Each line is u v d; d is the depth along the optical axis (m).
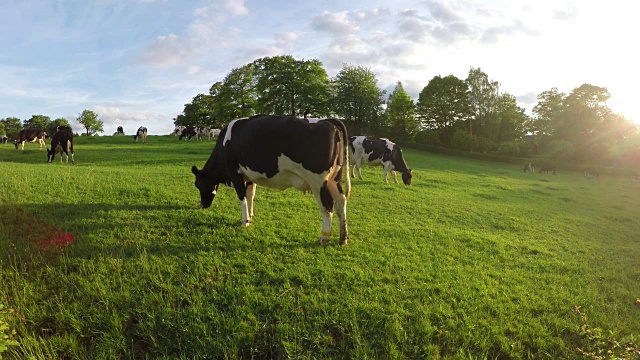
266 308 4.54
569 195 19.61
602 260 7.88
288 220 8.58
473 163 40.75
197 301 4.56
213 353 3.84
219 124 62.41
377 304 4.69
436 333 4.30
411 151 50.69
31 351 3.70
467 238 8.50
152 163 20.91
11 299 4.41
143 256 5.60
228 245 6.48
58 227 6.64
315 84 54.34
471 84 67.31
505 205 14.05
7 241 5.78
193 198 10.05
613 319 4.88
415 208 11.61
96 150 28.50
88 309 4.33
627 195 23.36
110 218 7.39
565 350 4.16
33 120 115.44
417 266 6.23
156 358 3.80
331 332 4.25
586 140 55.69
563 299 5.44
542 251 8.06
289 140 6.79
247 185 8.33
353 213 10.20
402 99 68.62
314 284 5.21
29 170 12.37
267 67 56.34
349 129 61.62
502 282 5.94
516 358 4.03
